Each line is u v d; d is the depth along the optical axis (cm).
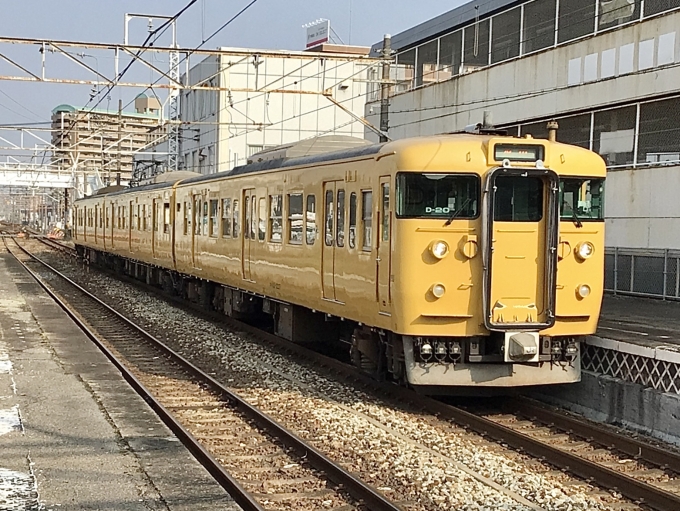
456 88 2491
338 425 918
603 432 860
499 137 988
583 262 998
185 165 4881
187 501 614
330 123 4328
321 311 1248
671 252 1686
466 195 969
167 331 1705
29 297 2211
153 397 1010
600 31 1912
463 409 1034
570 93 2003
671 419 874
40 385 1041
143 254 2561
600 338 1010
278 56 1927
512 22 2302
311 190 1262
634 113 1823
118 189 3250
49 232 8206
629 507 666
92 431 816
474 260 966
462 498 668
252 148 4241
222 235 1759
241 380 1192
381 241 1021
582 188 1002
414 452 810
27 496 614
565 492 698
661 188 1730
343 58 2023
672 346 933
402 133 2823
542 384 997
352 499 673
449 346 983
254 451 822
